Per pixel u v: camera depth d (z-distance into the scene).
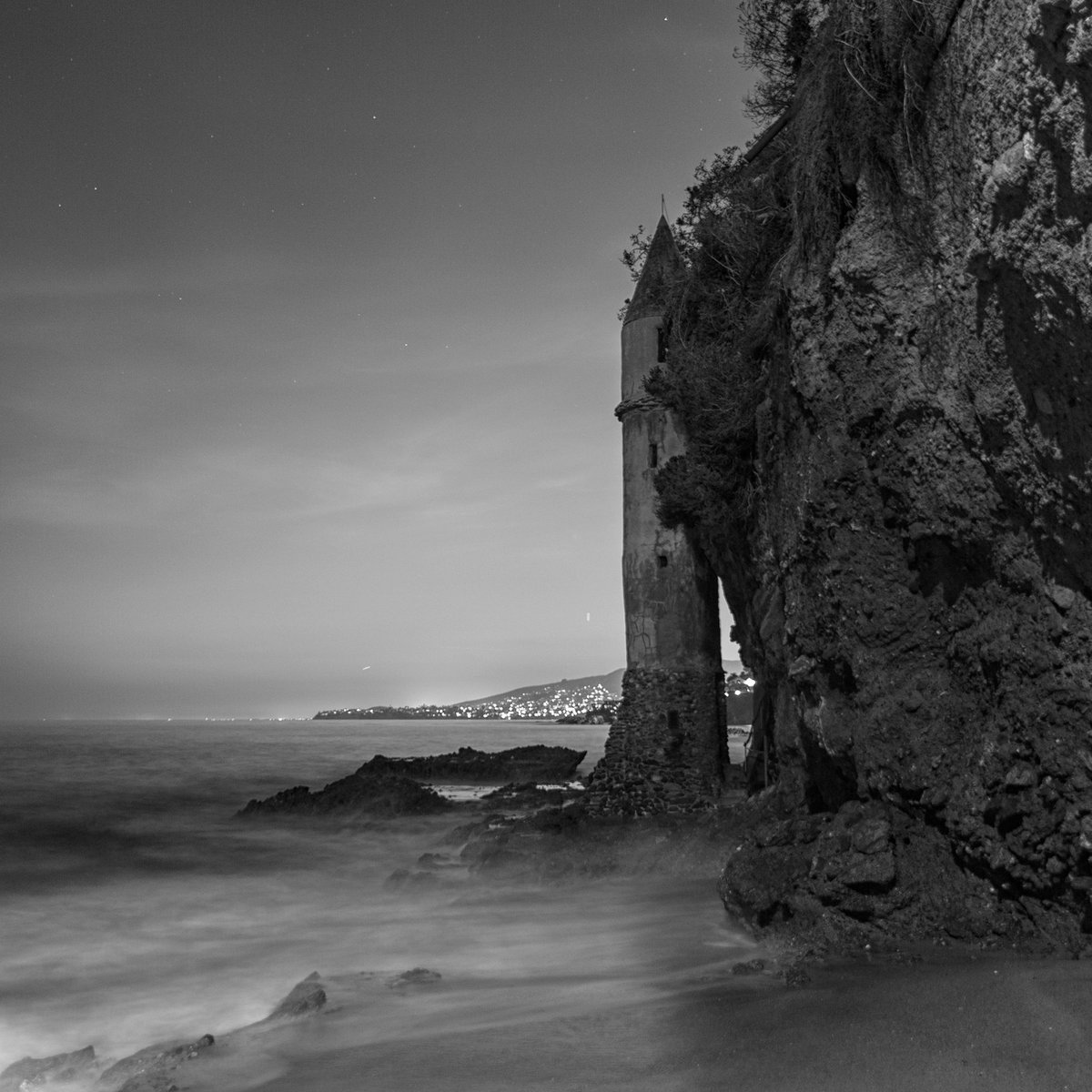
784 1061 5.16
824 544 8.95
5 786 53.41
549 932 12.06
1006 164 5.77
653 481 24.44
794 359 9.37
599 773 24.28
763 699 18.23
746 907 8.53
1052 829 6.38
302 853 26.22
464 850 20.67
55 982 11.84
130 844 28.69
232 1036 7.72
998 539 6.93
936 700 7.70
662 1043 5.87
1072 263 5.38
